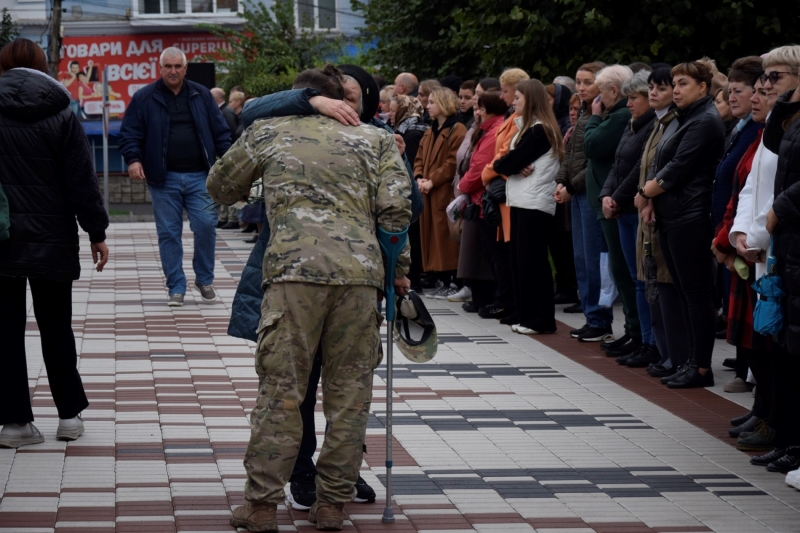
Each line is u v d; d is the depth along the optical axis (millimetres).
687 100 7270
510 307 10375
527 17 12320
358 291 4664
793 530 4895
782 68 5727
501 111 10180
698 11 12219
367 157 4758
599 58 12266
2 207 5668
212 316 10383
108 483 5340
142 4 41656
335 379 4758
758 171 5898
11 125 5742
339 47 34469
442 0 17984
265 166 4746
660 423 6730
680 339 7773
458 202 10297
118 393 7234
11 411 5875
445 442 6258
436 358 8648
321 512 4781
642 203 7461
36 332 9383
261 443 4656
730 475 5711
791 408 5816
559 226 10836
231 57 33344
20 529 4680
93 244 6109
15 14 40250
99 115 41875
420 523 4906
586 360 8602
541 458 5969
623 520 4992
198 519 4855
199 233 11070
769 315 5438
